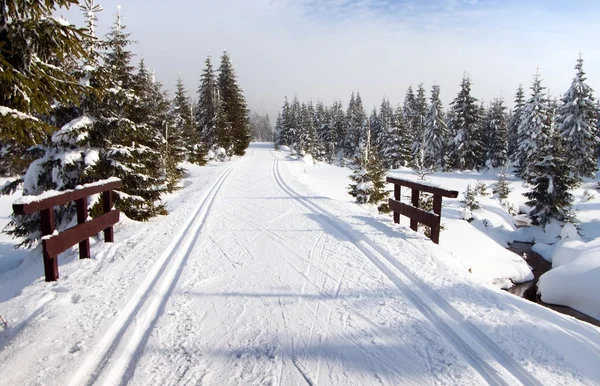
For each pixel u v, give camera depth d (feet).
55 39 12.17
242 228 24.53
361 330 11.14
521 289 37.55
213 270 16.47
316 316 12.07
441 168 149.69
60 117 26.08
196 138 110.22
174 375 9.04
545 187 68.44
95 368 9.37
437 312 12.10
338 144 249.96
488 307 12.32
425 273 15.49
